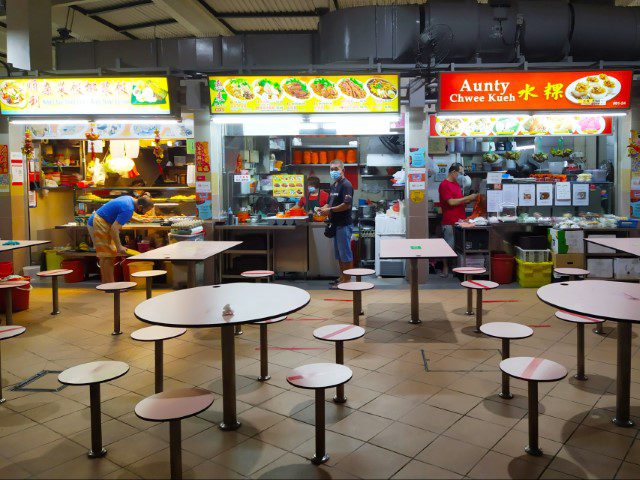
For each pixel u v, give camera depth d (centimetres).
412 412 378
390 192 1067
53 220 979
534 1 761
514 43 756
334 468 309
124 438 350
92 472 310
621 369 352
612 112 709
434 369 459
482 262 816
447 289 771
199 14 884
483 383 428
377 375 448
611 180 861
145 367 479
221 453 328
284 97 715
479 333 559
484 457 318
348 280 783
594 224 775
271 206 952
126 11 917
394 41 779
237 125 905
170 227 861
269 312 333
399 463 313
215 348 530
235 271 845
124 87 725
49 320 639
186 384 438
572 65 726
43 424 371
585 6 765
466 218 852
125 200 741
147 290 635
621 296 366
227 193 861
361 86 706
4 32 955
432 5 751
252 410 387
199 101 782
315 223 843
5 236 863
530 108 705
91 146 943
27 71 759
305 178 952
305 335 566
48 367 483
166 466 315
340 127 892
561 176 862
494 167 942
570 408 381
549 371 318
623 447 327
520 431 349
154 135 884
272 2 861
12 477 306
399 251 588
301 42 991
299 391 421
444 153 913
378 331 572
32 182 923
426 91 782
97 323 625
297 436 348
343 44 793
